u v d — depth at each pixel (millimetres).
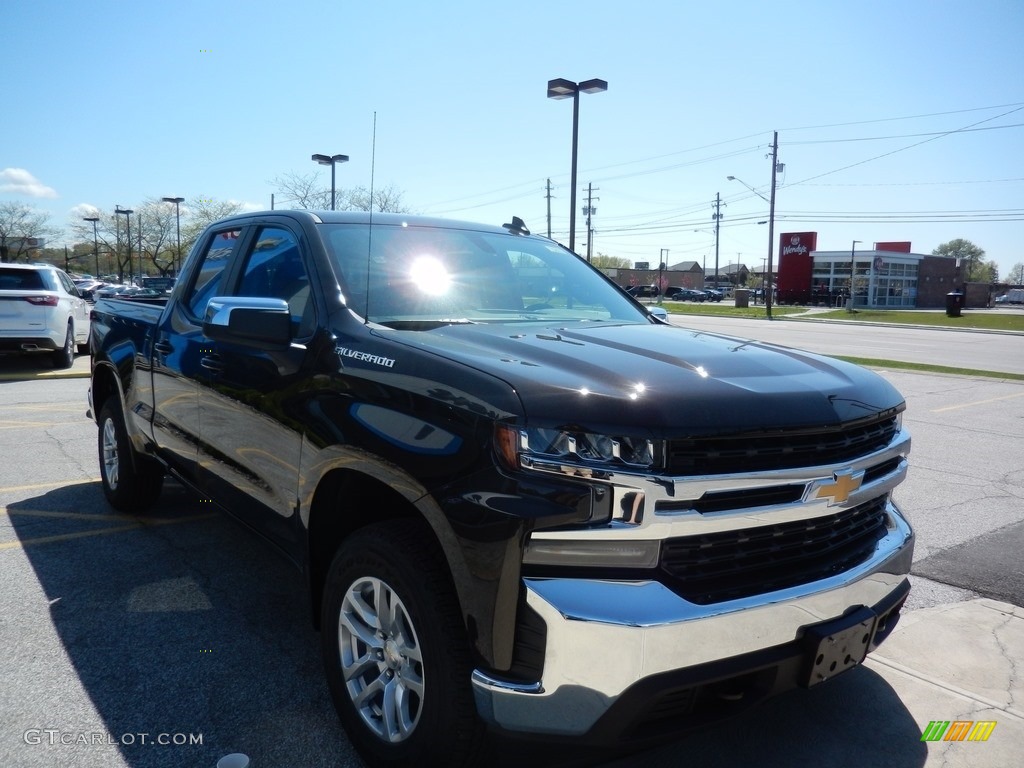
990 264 140250
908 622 3904
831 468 2445
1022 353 21469
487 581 2176
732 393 2361
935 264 75750
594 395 2232
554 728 2131
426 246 3674
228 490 3635
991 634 3781
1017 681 3350
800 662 2406
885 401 2787
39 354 15562
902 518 2992
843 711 3100
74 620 3701
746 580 2342
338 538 3029
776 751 2832
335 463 2729
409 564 2402
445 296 3389
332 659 2791
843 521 2656
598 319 3650
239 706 3020
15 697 3033
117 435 5109
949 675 3393
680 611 2133
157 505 5566
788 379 2594
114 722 2887
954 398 11578
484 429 2240
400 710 2506
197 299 4219
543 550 2139
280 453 3107
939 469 7066
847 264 69625
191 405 3953
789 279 72500
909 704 3160
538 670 2127
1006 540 5121
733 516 2258
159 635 3568
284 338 3035
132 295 5973
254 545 4750
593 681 2096
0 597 3939
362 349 2789
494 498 2182
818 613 2408
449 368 2445
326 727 2900
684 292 82812
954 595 4246
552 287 3906
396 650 2521
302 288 3338
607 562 2160
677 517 2176
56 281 13367
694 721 2266
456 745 2309
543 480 2146
